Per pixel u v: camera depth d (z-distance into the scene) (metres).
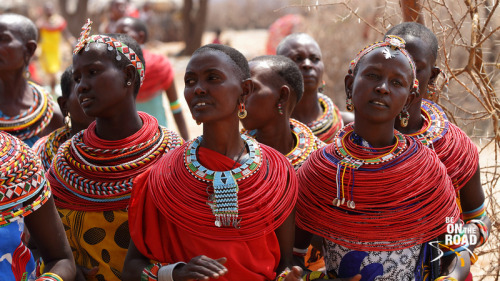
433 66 5.78
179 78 27.58
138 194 4.95
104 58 5.48
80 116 6.60
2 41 7.29
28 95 7.55
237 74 4.80
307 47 8.02
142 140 5.67
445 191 4.86
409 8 6.99
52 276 4.66
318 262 6.61
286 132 6.36
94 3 39.94
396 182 4.73
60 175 5.62
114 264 5.60
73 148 5.68
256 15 46.81
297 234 5.31
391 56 4.76
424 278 5.07
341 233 4.87
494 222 6.94
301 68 7.91
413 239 4.79
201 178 4.71
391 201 4.75
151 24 39.22
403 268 4.88
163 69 10.80
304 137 6.31
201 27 34.38
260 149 4.95
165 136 5.83
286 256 4.98
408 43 5.61
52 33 24.78
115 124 5.70
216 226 4.67
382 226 4.77
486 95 7.11
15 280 4.62
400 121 5.21
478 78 7.32
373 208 4.78
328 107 8.08
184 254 4.79
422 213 4.77
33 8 41.44
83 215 5.60
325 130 7.88
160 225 4.87
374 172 4.76
